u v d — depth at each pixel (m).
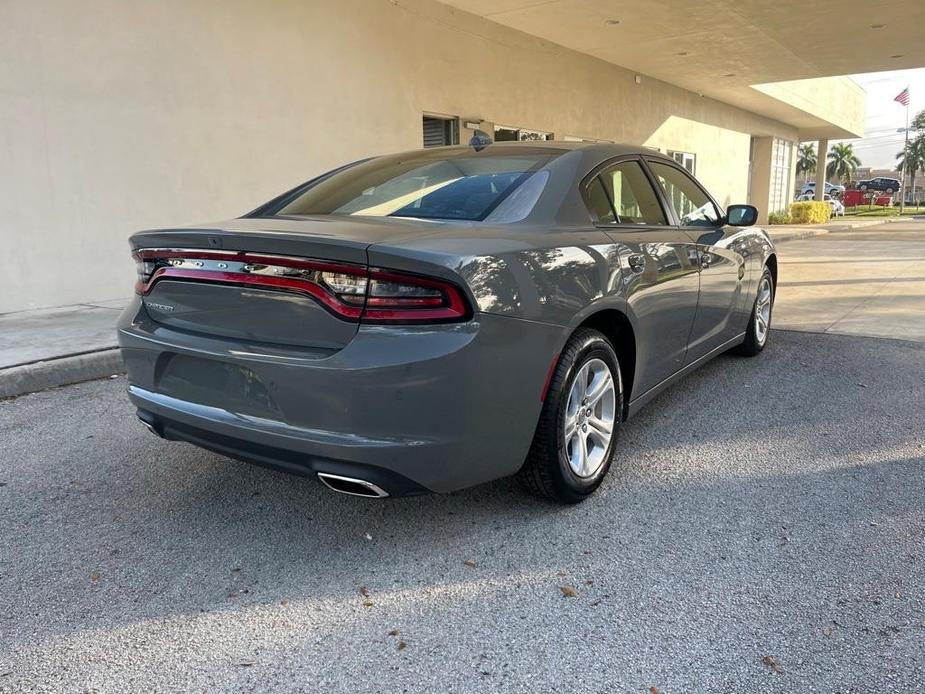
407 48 10.65
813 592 2.32
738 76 18.23
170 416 2.64
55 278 7.30
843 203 71.12
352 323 2.24
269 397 2.37
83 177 7.36
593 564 2.52
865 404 4.23
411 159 3.58
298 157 9.30
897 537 2.67
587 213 3.11
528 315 2.46
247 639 2.13
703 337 4.13
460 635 2.14
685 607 2.25
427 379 2.22
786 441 3.66
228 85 8.42
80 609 2.28
